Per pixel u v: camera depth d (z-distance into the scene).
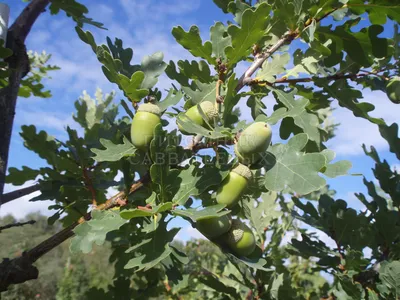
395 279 2.97
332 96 3.00
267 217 4.45
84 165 2.96
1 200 2.92
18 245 17.44
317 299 4.02
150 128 2.20
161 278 4.35
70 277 15.20
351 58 2.86
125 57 2.71
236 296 3.49
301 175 1.90
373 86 3.36
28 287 15.51
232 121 2.53
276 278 3.60
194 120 2.18
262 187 2.23
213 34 2.62
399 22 2.71
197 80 2.50
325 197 3.99
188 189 2.05
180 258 2.24
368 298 3.12
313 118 2.54
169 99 2.44
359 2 2.65
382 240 3.50
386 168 3.71
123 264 3.84
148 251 1.86
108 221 1.94
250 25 2.31
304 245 3.63
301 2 2.57
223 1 3.17
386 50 2.73
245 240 2.04
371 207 3.66
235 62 2.50
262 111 2.99
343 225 3.43
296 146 2.01
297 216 3.83
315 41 2.56
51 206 3.01
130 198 2.32
